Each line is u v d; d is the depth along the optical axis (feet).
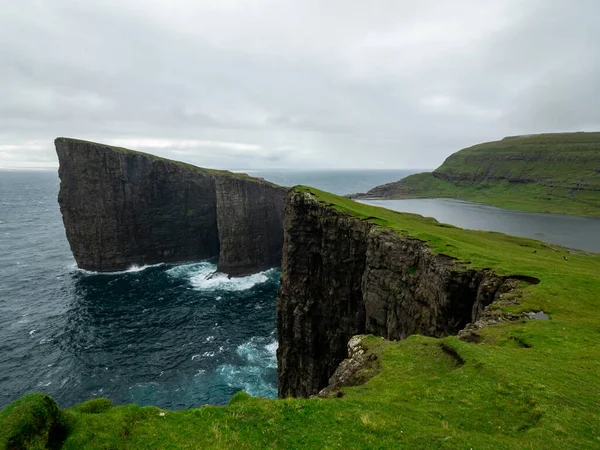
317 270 217.56
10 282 358.23
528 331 82.94
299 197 224.53
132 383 209.87
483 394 58.95
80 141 387.75
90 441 47.96
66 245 513.04
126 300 326.85
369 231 179.63
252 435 51.06
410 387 64.90
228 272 405.80
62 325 273.75
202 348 250.57
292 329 221.66
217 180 400.67
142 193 423.64
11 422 45.34
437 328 126.41
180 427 52.54
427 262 138.51
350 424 53.36
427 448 46.83
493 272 120.06
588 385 59.26
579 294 103.35
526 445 46.24
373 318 167.63
